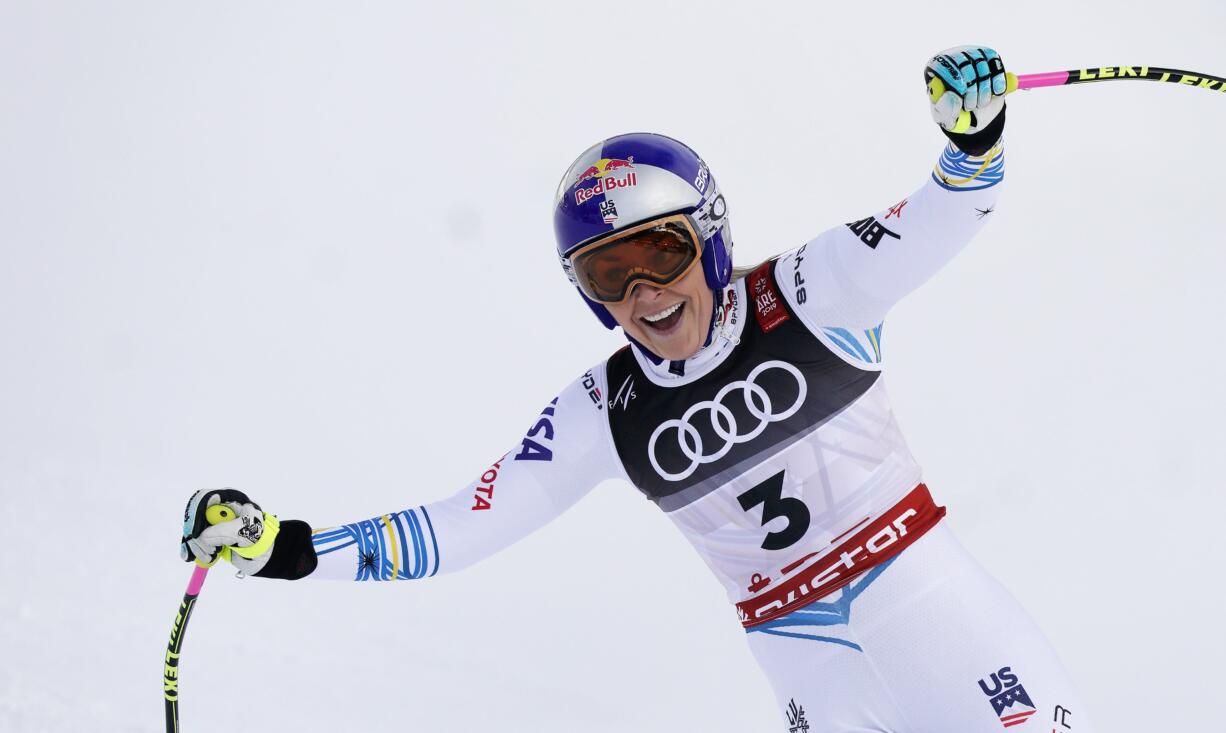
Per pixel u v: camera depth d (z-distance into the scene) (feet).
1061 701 34.04
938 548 35.65
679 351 35.32
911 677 34.58
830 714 35.40
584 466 37.73
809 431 35.40
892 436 36.27
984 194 32.30
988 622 34.63
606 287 35.04
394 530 36.65
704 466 36.06
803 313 35.32
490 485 37.45
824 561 35.58
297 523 36.14
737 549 36.63
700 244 34.53
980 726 33.86
